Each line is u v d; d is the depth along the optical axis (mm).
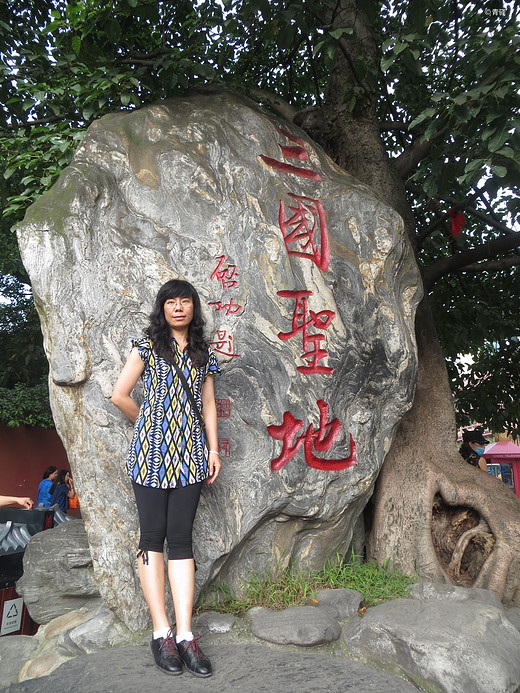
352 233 3836
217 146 3670
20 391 10367
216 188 3539
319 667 2516
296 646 2740
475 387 7844
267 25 4301
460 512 4215
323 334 3559
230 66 6988
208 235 3436
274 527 3346
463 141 3887
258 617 2977
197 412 2691
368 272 3795
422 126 5840
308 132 5469
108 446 3023
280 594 3217
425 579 3900
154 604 2516
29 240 3076
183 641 2451
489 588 3785
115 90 4246
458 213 5277
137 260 3256
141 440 2604
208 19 4742
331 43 4160
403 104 6469
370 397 3684
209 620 2953
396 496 4156
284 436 3346
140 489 2592
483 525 4066
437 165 3799
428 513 4055
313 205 3828
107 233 3246
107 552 2984
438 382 4828
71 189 3227
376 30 5785
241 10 4137
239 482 3217
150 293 3234
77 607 3607
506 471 16438
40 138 4500
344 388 3604
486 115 3613
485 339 7445
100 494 3018
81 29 4152
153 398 2650
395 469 4277
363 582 3549
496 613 2922
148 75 4797
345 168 5152
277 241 3580
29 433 10961
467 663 2486
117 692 2262
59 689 2363
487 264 5812
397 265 3906
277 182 3764
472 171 3387
